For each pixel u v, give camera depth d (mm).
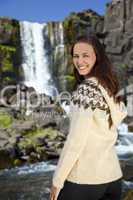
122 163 19875
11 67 45094
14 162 19875
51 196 2746
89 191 2752
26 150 20812
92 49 2918
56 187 2703
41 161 20641
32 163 20234
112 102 2838
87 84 2795
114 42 46094
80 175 2736
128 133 30469
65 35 48469
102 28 48438
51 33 49250
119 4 46562
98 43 2965
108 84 2852
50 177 17125
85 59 2924
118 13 46562
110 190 2877
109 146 2812
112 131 2838
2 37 45219
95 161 2738
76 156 2652
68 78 46688
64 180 2703
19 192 14641
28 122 24672
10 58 45281
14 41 46188
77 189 2744
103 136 2754
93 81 2812
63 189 2814
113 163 2879
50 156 21109
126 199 5230
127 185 14109
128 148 25297
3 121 24797
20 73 45969
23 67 46469
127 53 44906
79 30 47688
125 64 44531
